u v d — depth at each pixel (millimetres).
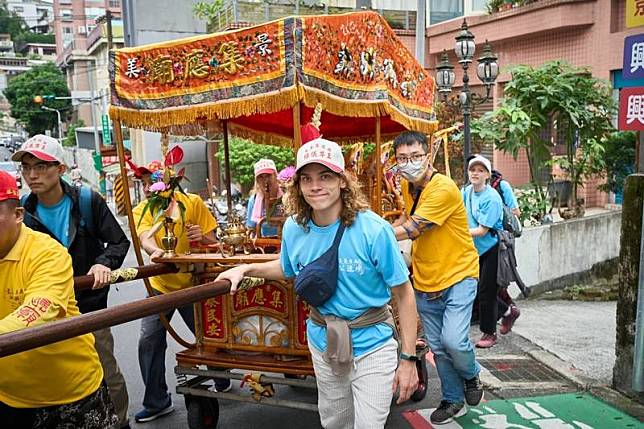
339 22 3459
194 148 15891
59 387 2541
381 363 2639
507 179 13633
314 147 2525
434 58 16016
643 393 4117
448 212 3619
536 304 7199
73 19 67375
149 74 3539
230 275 2711
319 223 2656
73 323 1991
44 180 3229
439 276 3760
